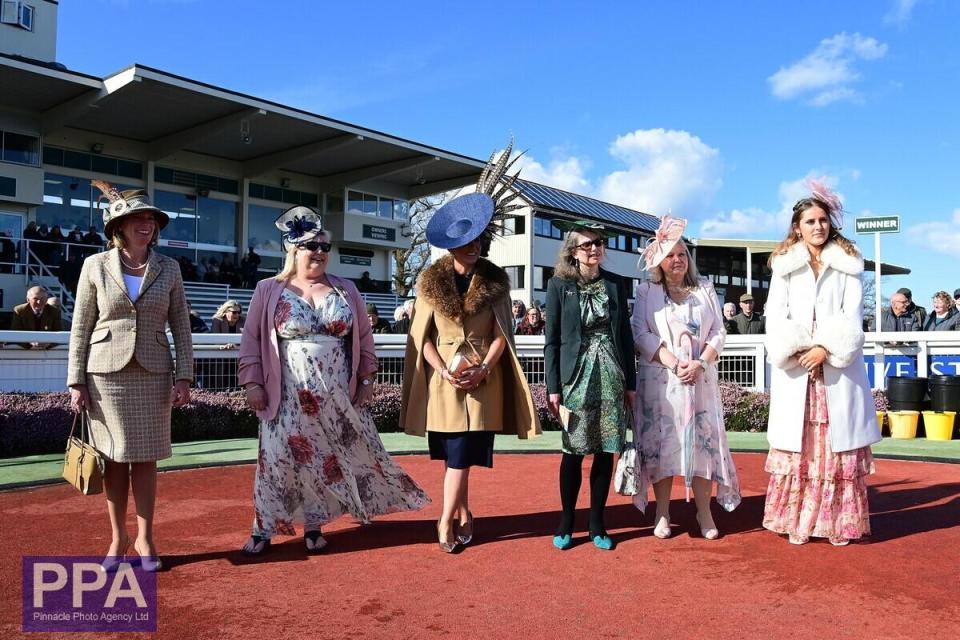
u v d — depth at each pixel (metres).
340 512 4.72
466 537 4.77
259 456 4.62
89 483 3.88
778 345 4.55
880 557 4.43
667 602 3.71
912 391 10.37
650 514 5.61
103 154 25.55
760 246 42.62
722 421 4.90
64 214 24.61
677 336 4.81
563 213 38.84
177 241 27.34
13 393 9.20
